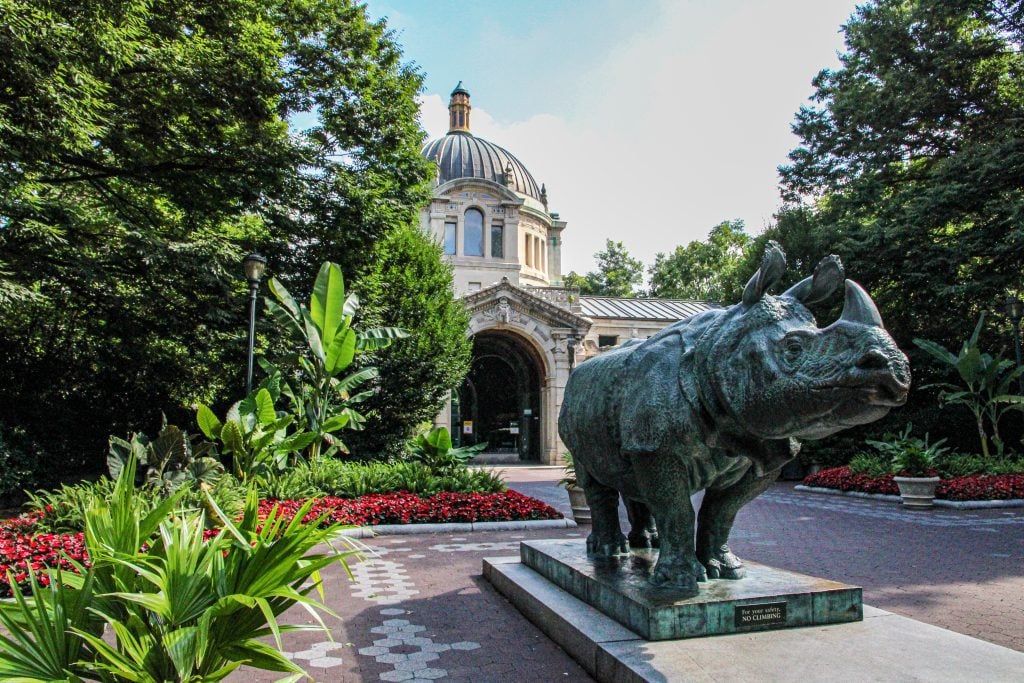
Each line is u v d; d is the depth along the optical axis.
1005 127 18.31
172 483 9.45
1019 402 16.05
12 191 11.61
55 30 10.23
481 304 30.81
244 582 2.79
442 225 37.50
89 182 14.77
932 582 6.75
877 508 13.59
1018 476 14.52
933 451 16.31
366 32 16.84
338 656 4.43
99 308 15.41
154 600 2.54
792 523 11.41
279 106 16.39
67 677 2.47
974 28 20.05
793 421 3.19
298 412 13.45
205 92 14.27
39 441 15.40
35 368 16.09
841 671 3.17
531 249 40.66
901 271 19.00
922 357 19.88
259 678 4.12
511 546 9.16
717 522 4.41
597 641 3.72
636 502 5.57
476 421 35.44
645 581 4.30
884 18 20.58
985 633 4.99
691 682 3.05
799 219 24.31
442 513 10.91
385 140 17.11
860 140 21.94
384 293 19.89
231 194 15.38
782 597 3.90
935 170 18.44
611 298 38.56
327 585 6.68
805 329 3.21
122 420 17.39
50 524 8.09
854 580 6.86
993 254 17.84
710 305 38.88
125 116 13.80
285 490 10.88
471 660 4.24
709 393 3.66
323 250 16.62
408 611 5.55
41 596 2.63
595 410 4.68
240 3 14.62
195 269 13.74
